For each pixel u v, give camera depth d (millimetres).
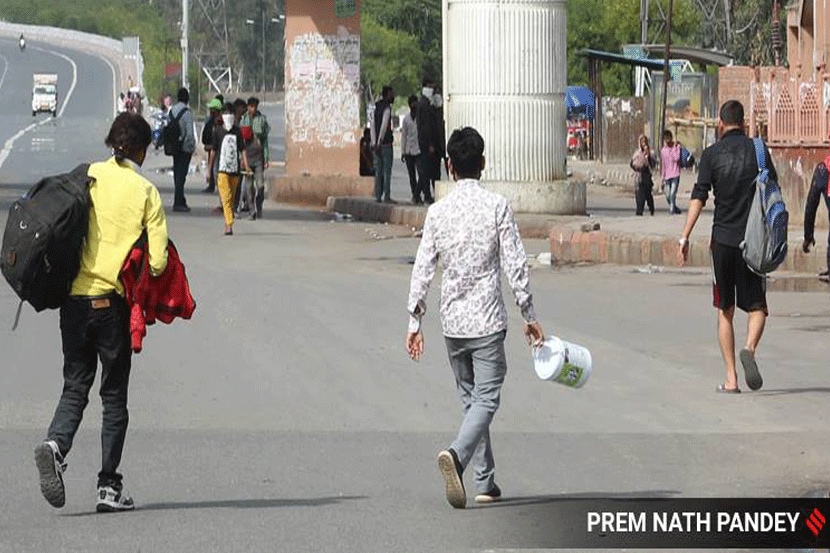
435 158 50000
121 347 13914
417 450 16969
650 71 93375
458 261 14180
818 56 46094
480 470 14570
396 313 27344
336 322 26188
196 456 16625
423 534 13383
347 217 49812
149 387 20531
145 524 13711
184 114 49625
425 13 168125
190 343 24000
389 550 12844
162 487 15227
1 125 129000
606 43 121000
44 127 125312
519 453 16859
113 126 14062
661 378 21688
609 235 36156
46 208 13641
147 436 17609
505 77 43625
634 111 92062
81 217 13719
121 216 13836
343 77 57562
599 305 29203
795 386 21172
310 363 22344
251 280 31891
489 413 14195
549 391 20562
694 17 114500
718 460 16531
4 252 13672
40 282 13695
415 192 50406
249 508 14352
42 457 13539
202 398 19844
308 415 18828
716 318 27578
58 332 24922
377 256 37281
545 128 43969
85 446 17109
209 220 47000
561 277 33719
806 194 38875
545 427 18297
